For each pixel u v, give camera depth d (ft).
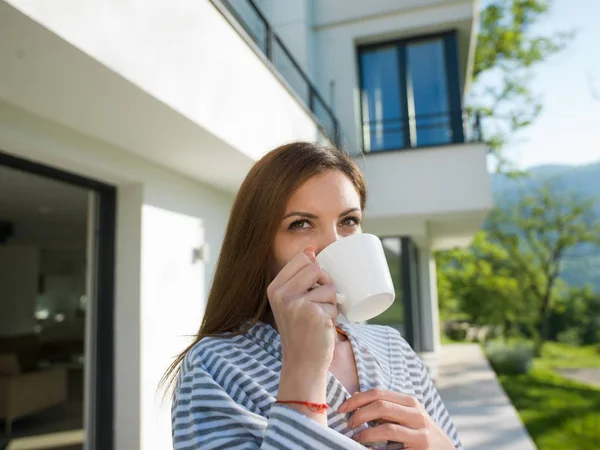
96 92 6.13
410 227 20.40
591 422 18.24
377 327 3.36
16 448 12.42
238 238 2.57
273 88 10.96
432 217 18.75
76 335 30.25
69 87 5.94
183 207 11.24
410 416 2.15
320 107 20.20
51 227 23.02
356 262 2.23
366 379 2.59
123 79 5.75
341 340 2.90
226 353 2.33
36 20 4.42
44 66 5.36
